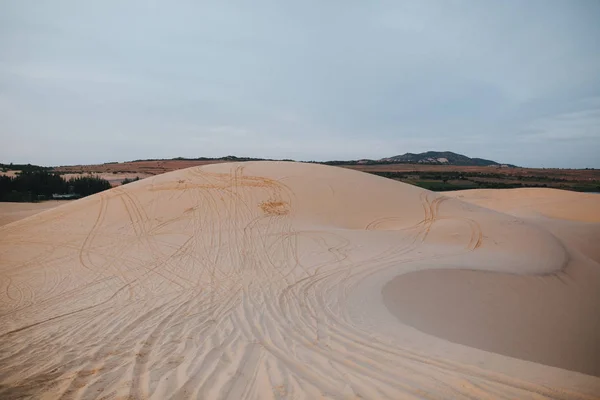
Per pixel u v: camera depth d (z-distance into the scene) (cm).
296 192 1706
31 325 561
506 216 1536
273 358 393
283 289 742
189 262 1002
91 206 1614
